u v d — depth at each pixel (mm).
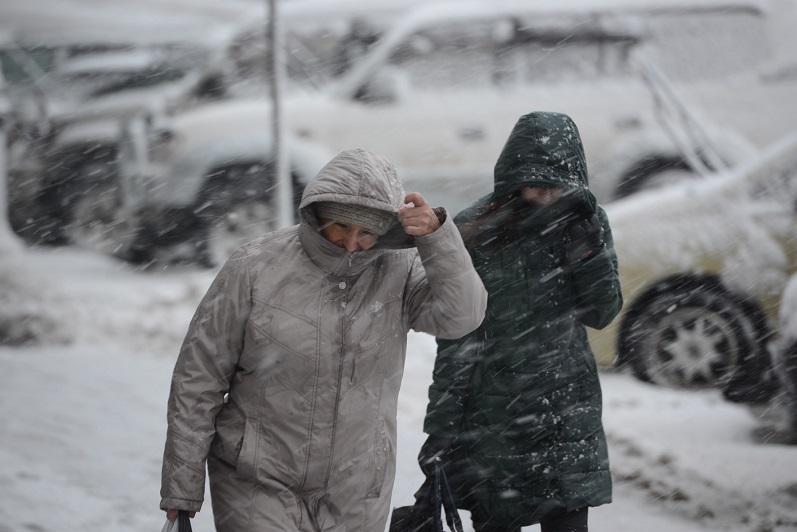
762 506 14391
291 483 9234
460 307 9102
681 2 28625
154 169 30172
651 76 28250
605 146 27906
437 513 10836
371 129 28953
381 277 9320
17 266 30938
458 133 28734
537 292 11266
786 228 20766
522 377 11227
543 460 11211
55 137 33281
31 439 18281
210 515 15188
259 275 9102
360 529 9398
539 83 28734
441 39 29266
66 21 51562
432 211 8891
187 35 50969
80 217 32812
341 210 8758
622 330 20891
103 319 26516
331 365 9070
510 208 11438
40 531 14211
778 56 28375
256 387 9172
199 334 9234
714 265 20609
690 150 27531
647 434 17734
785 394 17484
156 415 20031
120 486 16141
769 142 27953
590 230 11352
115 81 40094
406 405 19969
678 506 14781
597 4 28797
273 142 28094
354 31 30547
